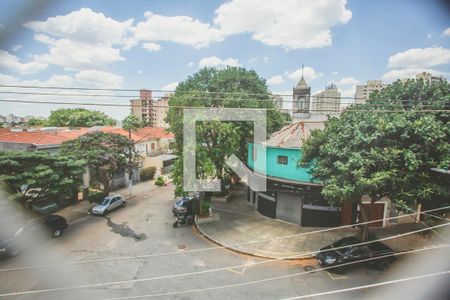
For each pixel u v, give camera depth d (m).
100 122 68.12
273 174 20.78
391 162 11.97
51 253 15.89
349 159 12.52
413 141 12.41
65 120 67.44
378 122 12.41
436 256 14.43
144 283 12.85
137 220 21.73
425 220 17.38
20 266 14.38
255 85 28.55
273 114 27.17
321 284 12.77
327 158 14.38
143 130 49.12
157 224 20.88
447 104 12.59
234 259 15.41
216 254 16.02
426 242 16.48
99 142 25.12
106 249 16.50
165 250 16.47
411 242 16.86
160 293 12.03
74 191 23.50
